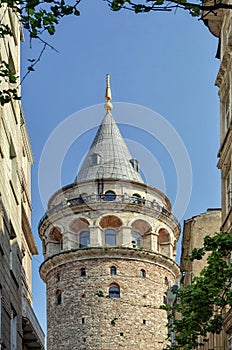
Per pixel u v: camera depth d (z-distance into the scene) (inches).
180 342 1065.5
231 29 1331.2
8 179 1159.0
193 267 1697.8
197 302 942.4
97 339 3149.6
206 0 689.0
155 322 3230.8
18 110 1322.6
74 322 3208.7
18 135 1325.0
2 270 1055.6
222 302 933.8
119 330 3169.3
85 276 3250.5
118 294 3230.8
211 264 884.6
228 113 1373.0
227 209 1346.0
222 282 896.9
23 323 1434.5
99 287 3228.3
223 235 869.2
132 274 3262.8
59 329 3248.0
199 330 1032.8
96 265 3260.3
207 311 973.8
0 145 1071.0
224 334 1250.0
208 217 1774.1
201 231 1760.6
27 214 1692.9
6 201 1126.4
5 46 1182.9
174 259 3444.9
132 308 3211.1
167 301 3213.6
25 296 1520.7
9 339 1107.9
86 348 3147.1
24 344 1599.4
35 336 1555.1
